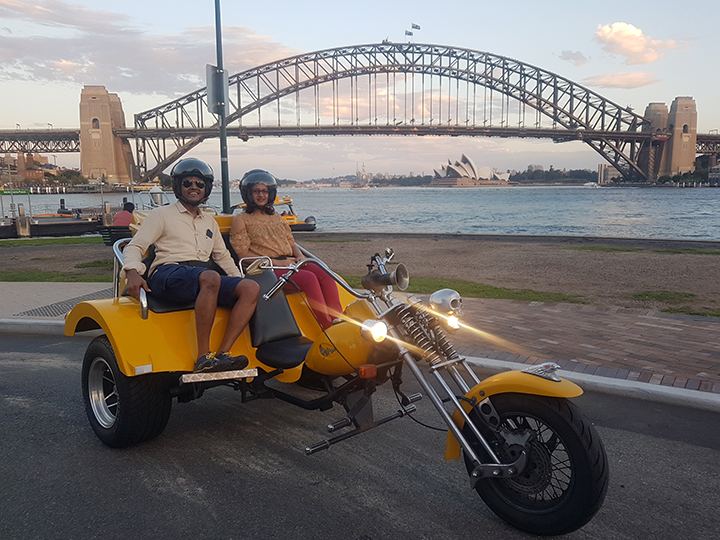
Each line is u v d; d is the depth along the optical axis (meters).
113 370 3.64
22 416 4.38
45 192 141.50
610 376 4.79
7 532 2.79
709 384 4.57
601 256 13.84
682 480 3.25
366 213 65.12
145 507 3.02
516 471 2.69
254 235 4.62
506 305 7.84
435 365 2.90
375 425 3.25
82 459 3.63
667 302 8.08
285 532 2.77
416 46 153.00
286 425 4.17
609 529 2.77
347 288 3.21
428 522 2.86
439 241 18.83
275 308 3.92
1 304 8.37
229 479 3.34
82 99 162.38
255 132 142.38
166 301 3.74
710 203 86.06
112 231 14.38
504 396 2.77
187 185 4.00
